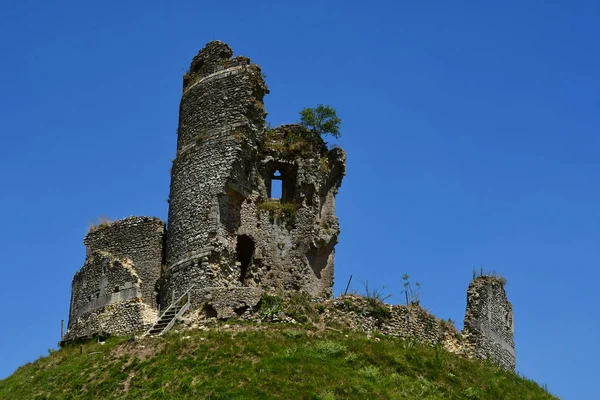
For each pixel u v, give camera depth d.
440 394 45.81
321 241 58.38
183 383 43.34
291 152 59.66
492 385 48.81
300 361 44.97
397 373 46.56
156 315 54.25
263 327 48.75
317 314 50.72
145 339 48.03
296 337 47.84
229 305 49.88
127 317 54.50
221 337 46.97
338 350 46.69
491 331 56.31
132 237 58.06
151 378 44.56
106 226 59.44
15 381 48.62
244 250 57.16
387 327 51.59
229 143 54.28
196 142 55.38
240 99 55.53
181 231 53.72
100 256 57.69
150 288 56.31
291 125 61.31
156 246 57.25
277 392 42.28
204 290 50.91
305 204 58.47
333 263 59.53
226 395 42.00
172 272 53.09
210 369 44.28
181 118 57.81
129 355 46.91
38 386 46.75
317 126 62.31
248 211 56.53
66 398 44.72
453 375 48.34
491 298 57.28
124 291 55.66
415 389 45.38
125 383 44.72
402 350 48.88
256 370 44.03
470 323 54.97
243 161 54.78
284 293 51.28
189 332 48.22
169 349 46.31
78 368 47.34
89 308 56.62
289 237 57.59
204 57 58.34
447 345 53.19
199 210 53.44
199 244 52.56
